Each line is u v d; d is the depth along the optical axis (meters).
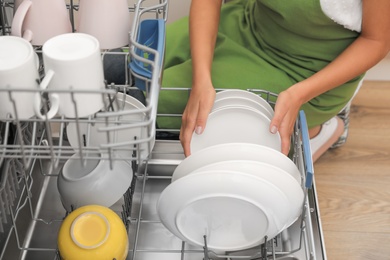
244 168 1.08
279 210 1.08
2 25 1.19
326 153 2.04
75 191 1.17
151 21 1.13
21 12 1.03
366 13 1.46
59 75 0.91
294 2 1.47
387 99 2.29
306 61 1.62
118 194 1.19
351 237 1.74
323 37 1.55
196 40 1.53
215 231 1.17
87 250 1.06
